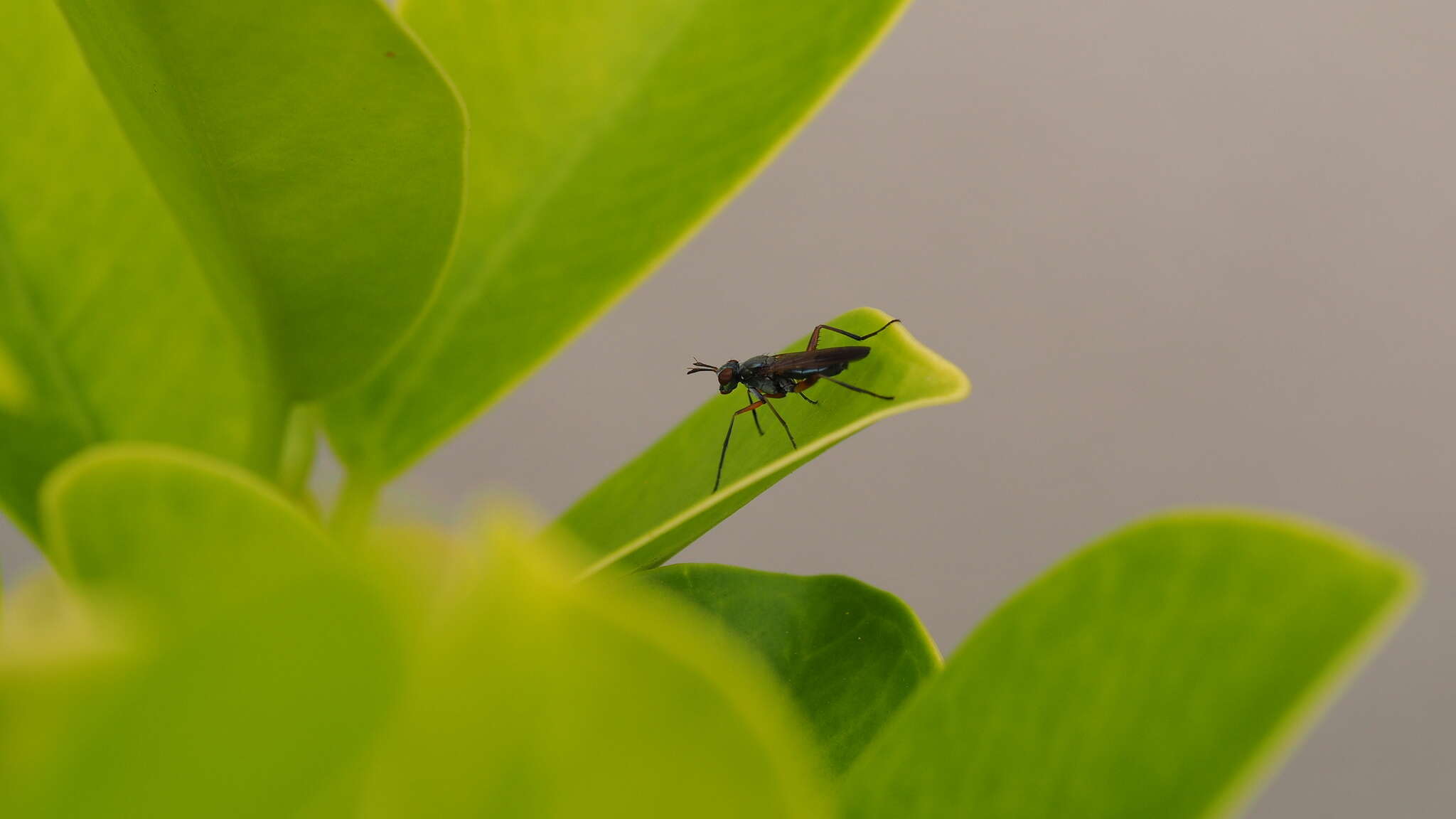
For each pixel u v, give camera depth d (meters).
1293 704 0.08
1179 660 0.09
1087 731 0.09
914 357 0.14
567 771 0.05
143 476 0.07
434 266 0.14
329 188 0.13
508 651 0.05
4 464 0.14
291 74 0.11
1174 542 0.09
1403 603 0.08
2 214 0.14
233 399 0.14
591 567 0.13
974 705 0.10
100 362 0.14
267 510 0.06
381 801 0.05
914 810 0.10
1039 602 0.10
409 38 0.11
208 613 0.05
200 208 0.13
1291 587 0.08
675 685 0.05
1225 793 0.08
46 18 0.14
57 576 0.08
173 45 0.11
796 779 0.05
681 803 0.05
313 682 0.05
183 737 0.05
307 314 0.14
